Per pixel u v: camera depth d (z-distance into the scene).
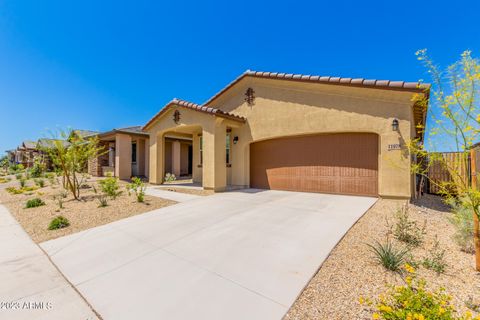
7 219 7.10
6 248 4.73
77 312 2.67
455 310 2.36
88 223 6.37
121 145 17.20
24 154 35.66
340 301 2.66
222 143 11.12
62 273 3.65
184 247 4.45
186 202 8.56
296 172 10.77
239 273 3.40
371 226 5.40
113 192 9.36
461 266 3.41
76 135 10.73
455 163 3.35
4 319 2.55
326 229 5.17
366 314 2.41
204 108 10.66
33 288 3.21
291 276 3.26
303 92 10.05
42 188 14.02
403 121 7.89
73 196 10.36
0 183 18.67
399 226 4.62
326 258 3.77
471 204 3.23
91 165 20.41
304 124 9.98
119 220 6.55
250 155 12.39
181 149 22.89
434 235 4.71
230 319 2.45
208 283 3.17
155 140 14.07
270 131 11.02
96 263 3.95
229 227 5.53
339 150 9.66
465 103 3.02
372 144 8.97
